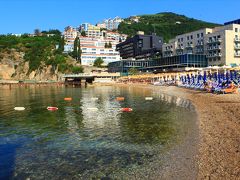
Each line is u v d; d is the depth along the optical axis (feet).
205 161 58.95
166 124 103.50
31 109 159.33
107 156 66.59
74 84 579.89
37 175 56.24
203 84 253.65
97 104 182.60
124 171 56.75
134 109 152.15
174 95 229.25
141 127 99.66
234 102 147.74
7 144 79.66
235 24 490.08
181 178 51.52
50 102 199.93
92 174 55.88
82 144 78.07
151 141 78.84
